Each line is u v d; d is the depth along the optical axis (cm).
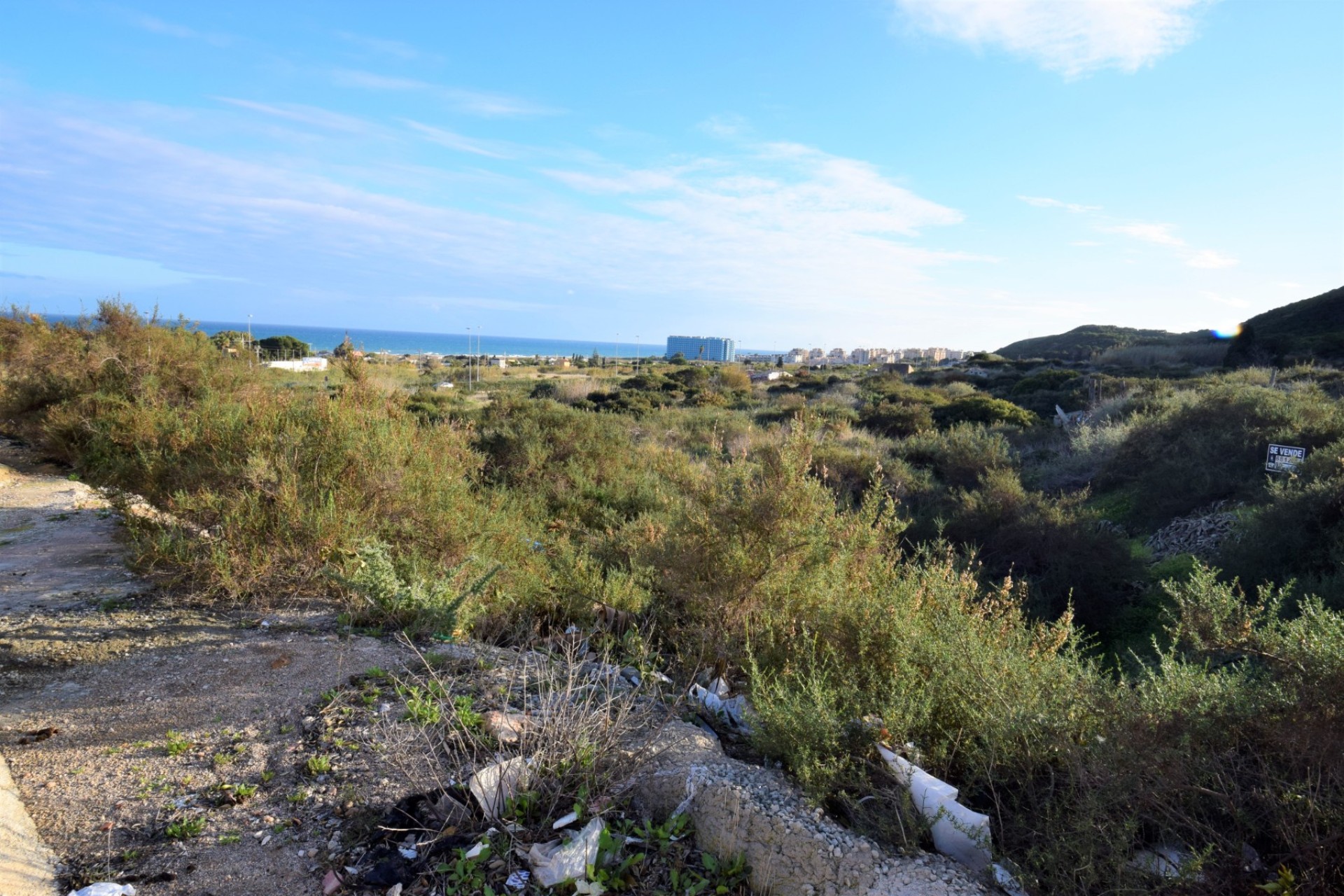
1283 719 241
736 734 362
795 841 253
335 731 336
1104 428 1809
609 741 311
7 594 498
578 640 494
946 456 1584
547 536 787
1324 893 212
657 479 1029
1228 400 1359
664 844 267
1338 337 4044
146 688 375
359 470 607
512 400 1407
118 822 272
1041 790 275
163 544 518
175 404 1017
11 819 266
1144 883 230
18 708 350
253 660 411
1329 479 839
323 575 519
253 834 270
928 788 272
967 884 237
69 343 1158
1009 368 5478
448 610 480
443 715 344
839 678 350
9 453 1050
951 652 324
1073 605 852
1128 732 256
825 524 444
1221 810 245
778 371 6269
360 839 269
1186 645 392
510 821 278
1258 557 820
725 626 429
